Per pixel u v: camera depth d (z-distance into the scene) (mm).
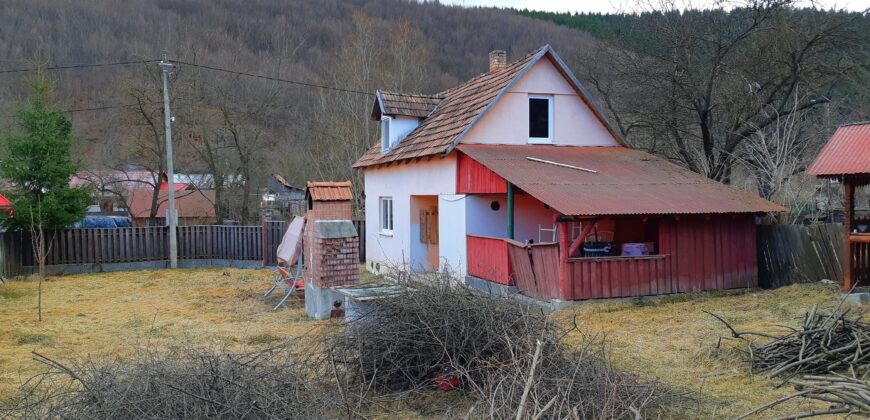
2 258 18812
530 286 12875
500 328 6789
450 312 7000
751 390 6879
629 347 8961
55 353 9555
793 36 17000
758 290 13453
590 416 5555
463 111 16781
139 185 37500
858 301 11016
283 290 15938
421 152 16594
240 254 22828
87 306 14281
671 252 12734
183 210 38438
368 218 21672
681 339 9312
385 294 7594
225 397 5387
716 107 18469
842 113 19781
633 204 11977
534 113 16500
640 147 21203
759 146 17109
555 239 15180
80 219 21406
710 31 18297
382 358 6949
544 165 14172
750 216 13523
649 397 5727
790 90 17531
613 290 12203
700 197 12945
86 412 5203
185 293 16203
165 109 22781
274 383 6051
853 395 5254
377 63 34062
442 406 6496
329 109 35250
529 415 4910
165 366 5938
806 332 7527
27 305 14453
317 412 5703
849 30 16609
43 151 20516
